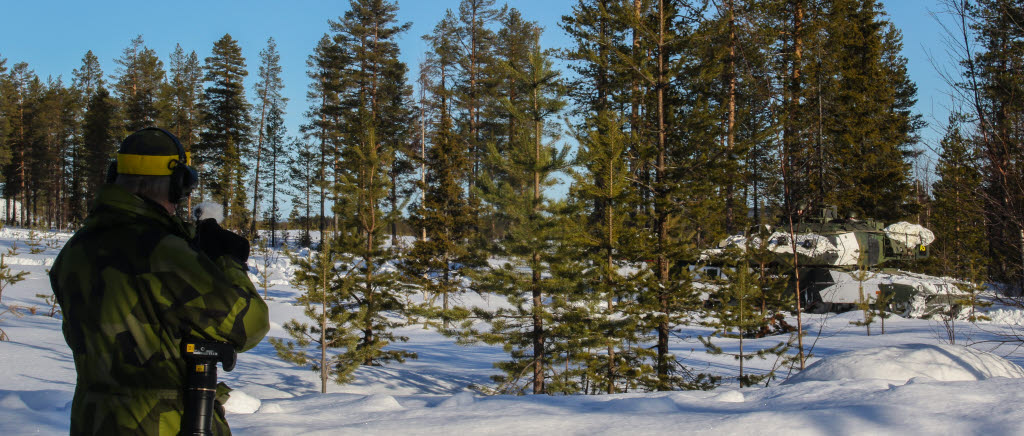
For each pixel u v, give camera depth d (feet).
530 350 42.50
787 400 13.98
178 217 6.48
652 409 13.71
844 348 45.06
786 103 39.70
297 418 13.28
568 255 36.91
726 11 38.17
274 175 202.39
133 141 6.25
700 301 43.83
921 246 72.08
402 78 147.33
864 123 84.69
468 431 11.86
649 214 45.78
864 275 61.52
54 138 241.55
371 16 142.92
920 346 20.67
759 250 49.39
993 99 23.90
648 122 47.32
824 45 43.16
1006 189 23.73
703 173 43.98
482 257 38.60
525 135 37.65
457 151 91.30
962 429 10.75
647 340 40.27
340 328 37.42
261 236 183.01
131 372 5.70
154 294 5.71
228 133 168.76
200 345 5.89
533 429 11.91
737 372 41.16
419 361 48.37
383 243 50.57
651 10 47.19
